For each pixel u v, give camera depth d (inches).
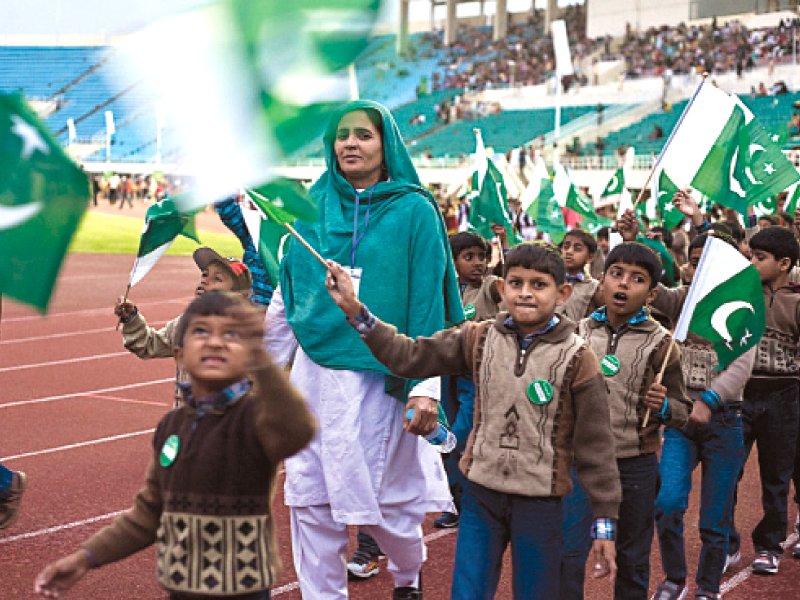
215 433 115.5
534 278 154.6
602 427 154.7
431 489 186.9
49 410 409.1
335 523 177.8
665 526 208.1
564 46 1421.0
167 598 209.3
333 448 174.6
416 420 171.6
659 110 1993.1
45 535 250.4
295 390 112.3
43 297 113.3
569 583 173.8
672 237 450.0
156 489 122.1
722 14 2406.5
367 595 215.6
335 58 110.8
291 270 183.2
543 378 154.5
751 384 235.8
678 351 187.8
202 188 108.8
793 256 235.3
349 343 175.3
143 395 447.2
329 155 184.9
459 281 294.5
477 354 160.2
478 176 407.2
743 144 278.4
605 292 190.2
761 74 1946.4
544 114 2142.0
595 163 1718.8
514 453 155.3
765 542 239.6
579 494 174.4
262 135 109.7
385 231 179.6
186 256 1180.5
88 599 207.8
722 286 207.2
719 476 213.2
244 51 106.3
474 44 2851.9
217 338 113.4
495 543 158.6
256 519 116.5
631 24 2544.3
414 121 2272.4
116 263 1083.9
